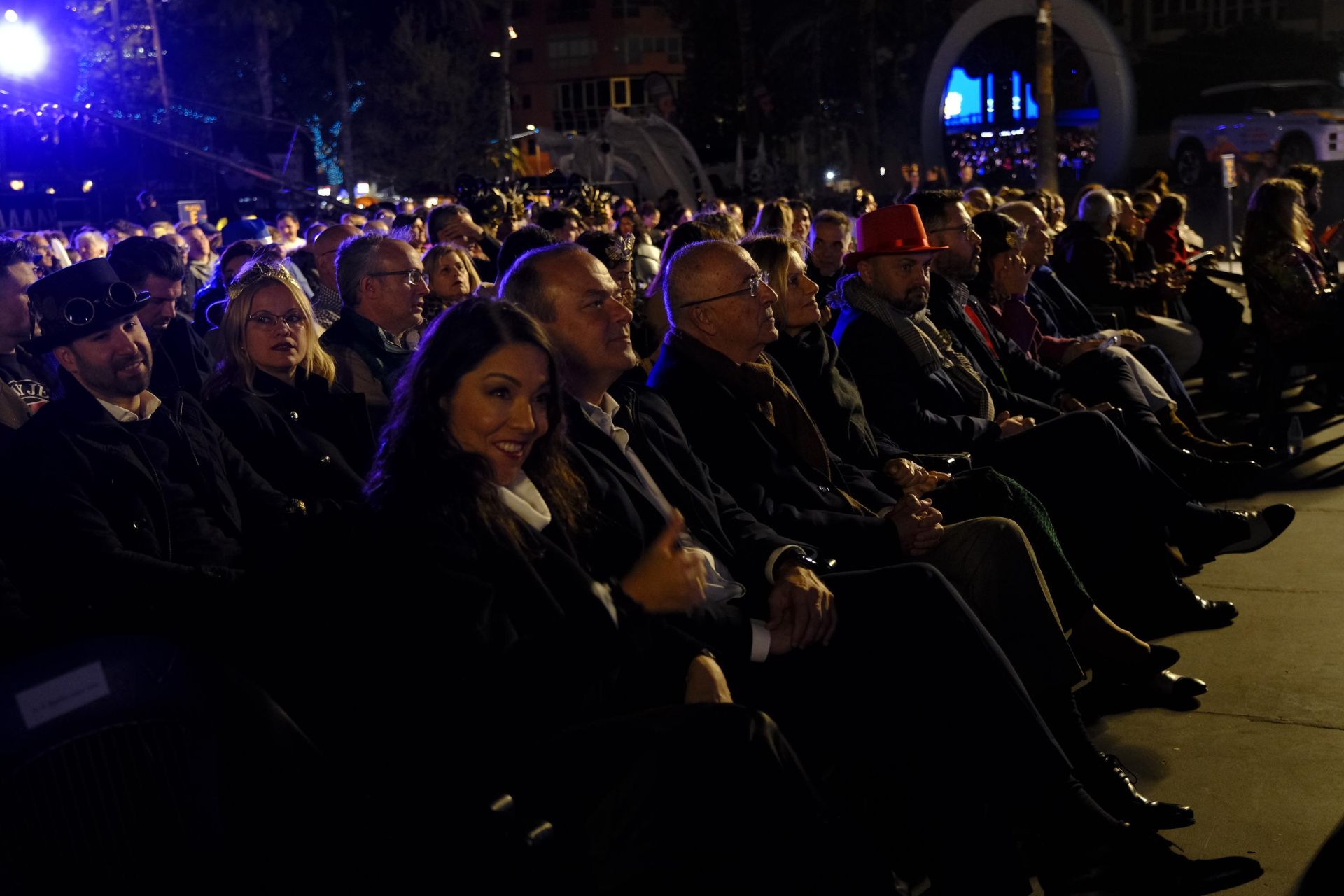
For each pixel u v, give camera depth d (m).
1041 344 6.43
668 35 77.31
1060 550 3.85
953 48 31.92
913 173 25.36
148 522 3.20
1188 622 4.76
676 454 3.42
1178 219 10.84
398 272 4.62
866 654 2.96
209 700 1.95
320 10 50.91
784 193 32.03
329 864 1.96
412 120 50.78
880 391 4.74
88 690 1.88
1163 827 3.20
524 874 1.91
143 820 1.90
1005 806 2.86
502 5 48.44
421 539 2.22
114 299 3.24
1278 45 43.28
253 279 3.87
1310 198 8.89
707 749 2.15
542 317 3.17
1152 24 48.78
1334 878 2.89
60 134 18.59
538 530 2.51
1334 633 4.60
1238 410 8.63
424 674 2.19
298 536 2.32
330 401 4.01
